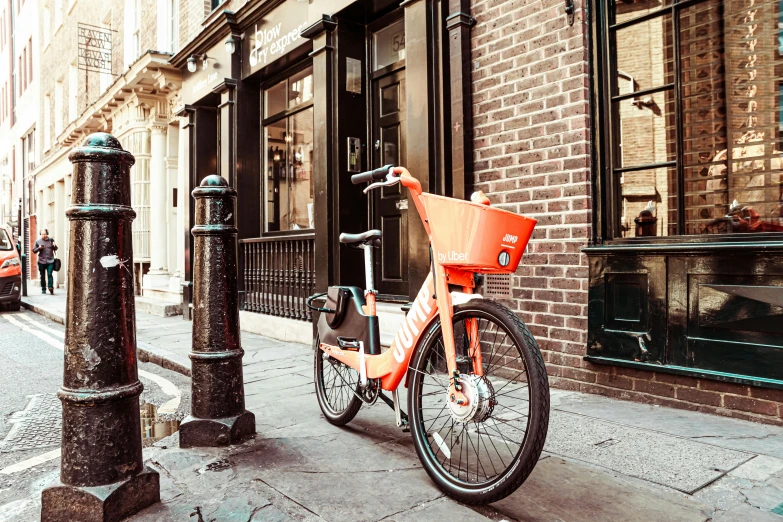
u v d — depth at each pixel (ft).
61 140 54.70
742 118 11.17
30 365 19.63
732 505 6.98
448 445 9.10
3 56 94.94
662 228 12.18
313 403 12.77
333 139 19.98
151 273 36.47
